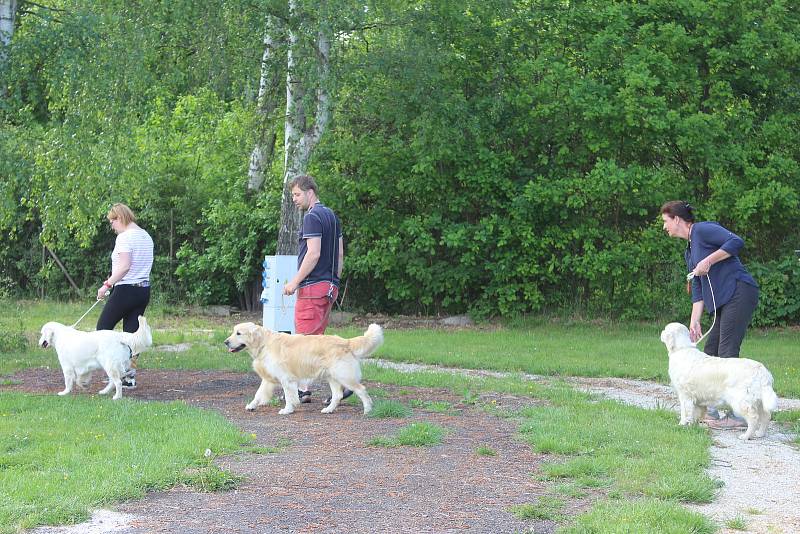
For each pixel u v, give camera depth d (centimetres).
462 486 569
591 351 1329
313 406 856
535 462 637
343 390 863
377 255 1778
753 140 1708
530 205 1703
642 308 1750
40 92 1396
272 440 691
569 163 1767
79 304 2028
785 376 1103
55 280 2167
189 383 997
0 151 1253
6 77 1183
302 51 1474
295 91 1602
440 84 1664
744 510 532
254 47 1549
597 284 1795
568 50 1773
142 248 955
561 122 1730
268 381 823
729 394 738
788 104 1753
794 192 1653
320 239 836
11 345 1243
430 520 500
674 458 631
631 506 512
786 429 784
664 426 756
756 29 1702
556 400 895
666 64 1636
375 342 809
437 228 1766
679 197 1702
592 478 584
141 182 1555
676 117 1605
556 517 505
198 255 2006
